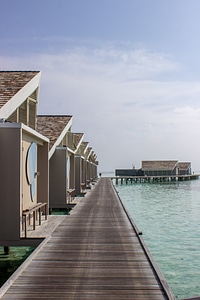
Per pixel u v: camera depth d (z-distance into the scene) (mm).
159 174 67000
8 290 5160
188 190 42906
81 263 6574
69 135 19141
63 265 6434
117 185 56312
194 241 12102
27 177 10258
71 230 10023
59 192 15695
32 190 10938
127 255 7172
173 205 25156
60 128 16984
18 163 8297
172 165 67812
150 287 5309
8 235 8367
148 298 4883
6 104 8539
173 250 10742
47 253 7336
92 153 39438
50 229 9875
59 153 15766
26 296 4930
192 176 75500
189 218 18203
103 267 6320
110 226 10742
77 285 5383
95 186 33438
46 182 12508
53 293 5051
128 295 4992
